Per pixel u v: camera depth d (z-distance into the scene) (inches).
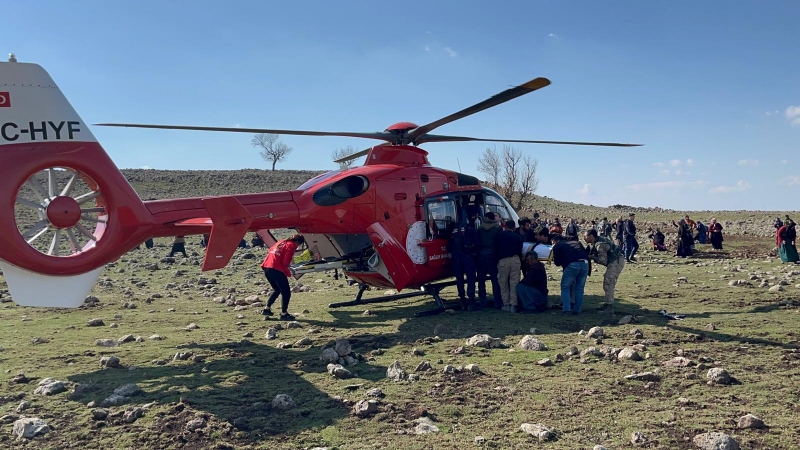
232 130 357.7
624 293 471.8
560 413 194.9
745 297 434.3
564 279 379.6
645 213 3041.3
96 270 287.7
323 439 176.9
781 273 616.1
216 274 712.4
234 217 327.6
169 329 359.9
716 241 1018.1
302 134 388.5
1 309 448.8
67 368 264.7
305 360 271.9
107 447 174.1
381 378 240.4
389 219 396.5
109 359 266.5
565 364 254.8
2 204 258.7
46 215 274.4
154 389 229.0
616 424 183.9
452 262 418.3
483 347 289.7
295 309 433.1
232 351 291.6
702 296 445.4
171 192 2701.8
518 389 220.7
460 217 433.4
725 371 224.4
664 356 264.2
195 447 172.7
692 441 168.9
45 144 272.1
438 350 287.9
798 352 267.6
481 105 349.7
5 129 263.0
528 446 168.2
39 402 215.2
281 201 362.9
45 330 359.9
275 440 176.7
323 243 436.8
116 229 293.0
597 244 383.9
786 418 184.9
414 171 417.4
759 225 2004.2
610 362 257.0
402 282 394.6
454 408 201.2
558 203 3368.6
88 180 293.7
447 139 442.6
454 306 426.6
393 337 322.3
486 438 174.6
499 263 403.9
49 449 172.7
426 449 167.5
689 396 209.0
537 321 362.6
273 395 219.6
